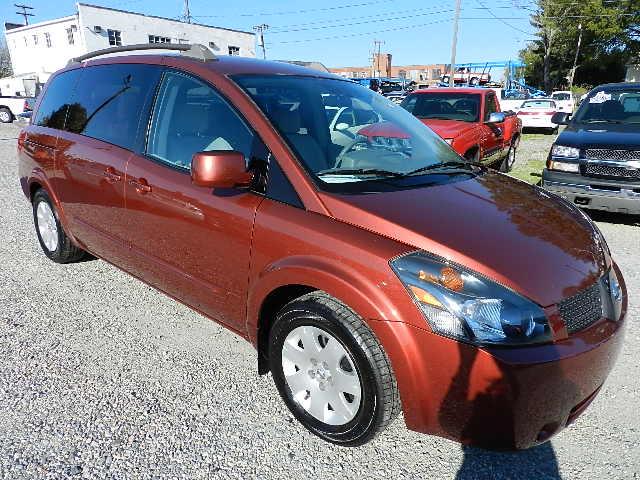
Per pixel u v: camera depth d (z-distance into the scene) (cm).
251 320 263
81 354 316
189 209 284
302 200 242
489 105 934
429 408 208
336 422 237
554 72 5500
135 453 235
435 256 210
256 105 273
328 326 226
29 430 248
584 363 206
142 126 326
